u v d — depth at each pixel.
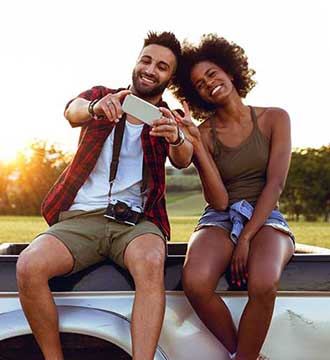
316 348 2.93
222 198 3.36
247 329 2.90
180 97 3.88
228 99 3.49
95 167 3.31
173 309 2.96
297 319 2.93
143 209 3.24
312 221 27.95
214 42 3.64
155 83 3.44
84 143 3.31
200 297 2.90
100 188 3.27
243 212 3.27
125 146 3.31
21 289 2.87
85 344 3.22
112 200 3.21
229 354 2.96
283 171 3.38
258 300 2.87
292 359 2.93
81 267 3.02
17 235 13.34
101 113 3.10
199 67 3.58
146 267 2.90
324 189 28.23
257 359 2.93
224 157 3.46
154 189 3.26
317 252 3.63
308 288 2.95
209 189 3.35
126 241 3.02
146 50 3.47
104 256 3.10
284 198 28.44
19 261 2.90
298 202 28.33
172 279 2.98
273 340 2.93
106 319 2.90
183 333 2.95
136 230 3.07
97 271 2.99
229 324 2.95
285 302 2.94
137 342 2.82
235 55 3.66
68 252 2.98
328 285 2.96
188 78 3.72
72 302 2.94
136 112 3.05
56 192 3.28
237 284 2.99
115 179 3.26
